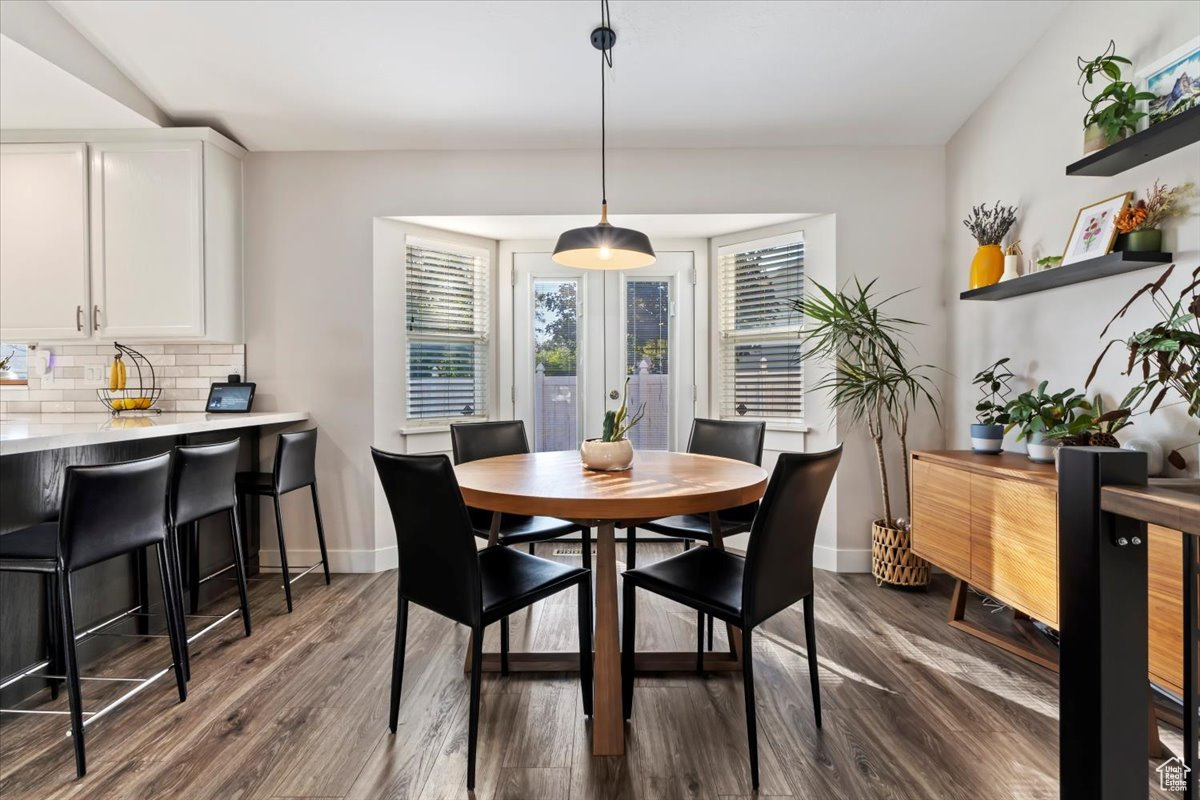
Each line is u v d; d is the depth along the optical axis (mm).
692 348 3844
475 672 1500
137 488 1756
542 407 3930
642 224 3457
